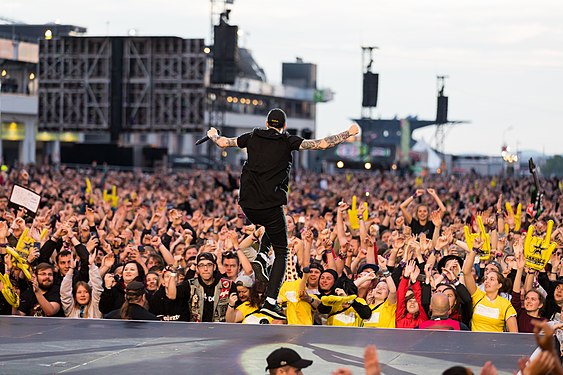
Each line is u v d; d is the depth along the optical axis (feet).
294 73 472.85
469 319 42.19
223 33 173.78
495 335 34.01
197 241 62.18
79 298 43.96
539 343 22.30
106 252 50.80
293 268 41.52
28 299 44.16
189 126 205.36
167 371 29.60
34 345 32.60
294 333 34.24
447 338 33.60
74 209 86.12
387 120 401.29
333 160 326.85
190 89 205.05
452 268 46.39
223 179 200.95
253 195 36.06
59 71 213.05
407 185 175.94
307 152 440.45
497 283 41.42
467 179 220.02
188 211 101.35
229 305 41.50
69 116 212.64
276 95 445.78
